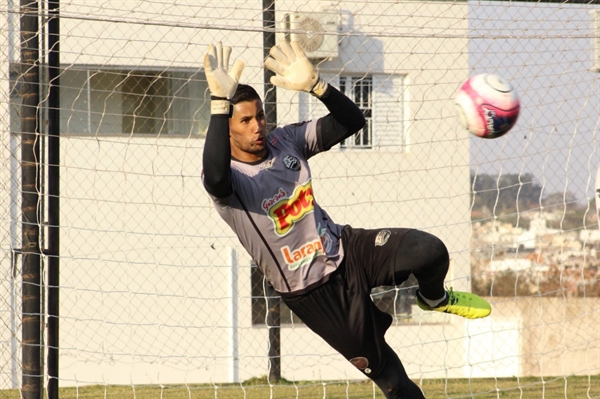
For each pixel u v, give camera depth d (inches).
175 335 1435.8
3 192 1040.2
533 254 1540.4
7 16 968.3
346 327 572.7
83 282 1397.6
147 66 1266.0
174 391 1213.1
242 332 1451.8
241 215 553.0
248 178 550.3
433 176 1483.8
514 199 1449.3
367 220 1471.5
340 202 1454.2
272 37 1123.3
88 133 1357.0
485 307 642.2
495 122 584.1
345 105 569.0
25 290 930.1
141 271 1422.2
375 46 1370.6
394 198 1471.5
